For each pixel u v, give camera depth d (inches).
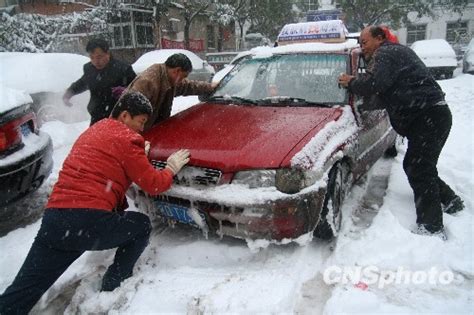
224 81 165.0
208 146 113.7
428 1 1062.4
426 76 128.3
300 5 1071.6
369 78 129.1
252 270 109.7
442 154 201.8
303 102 141.7
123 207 106.1
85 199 92.7
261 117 130.9
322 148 113.3
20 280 92.9
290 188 102.3
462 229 128.3
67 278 112.3
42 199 169.2
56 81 266.5
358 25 850.1
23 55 273.7
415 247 117.0
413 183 132.0
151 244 124.5
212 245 119.9
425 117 126.6
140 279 107.4
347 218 138.3
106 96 158.7
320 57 157.1
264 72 159.5
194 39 883.4
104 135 97.3
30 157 135.9
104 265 117.6
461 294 100.1
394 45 131.2
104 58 153.2
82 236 92.8
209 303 95.8
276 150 107.6
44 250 93.5
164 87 137.0
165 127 131.6
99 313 98.1
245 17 930.1
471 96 368.8
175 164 106.5
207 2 783.1
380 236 122.7
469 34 1165.7
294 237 105.7
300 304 98.2
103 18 611.2
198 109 145.9
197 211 108.2
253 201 101.5
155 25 679.1
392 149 203.9
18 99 139.7
